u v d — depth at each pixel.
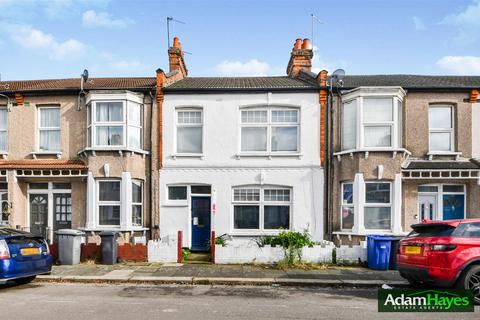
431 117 15.34
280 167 15.12
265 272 11.26
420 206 15.05
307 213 14.95
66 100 15.95
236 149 15.27
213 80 17.61
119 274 10.87
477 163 14.41
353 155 14.52
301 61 18.06
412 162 14.73
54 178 15.52
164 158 15.38
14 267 9.23
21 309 7.65
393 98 14.44
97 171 14.87
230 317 7.17
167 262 12.64
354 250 12.37
